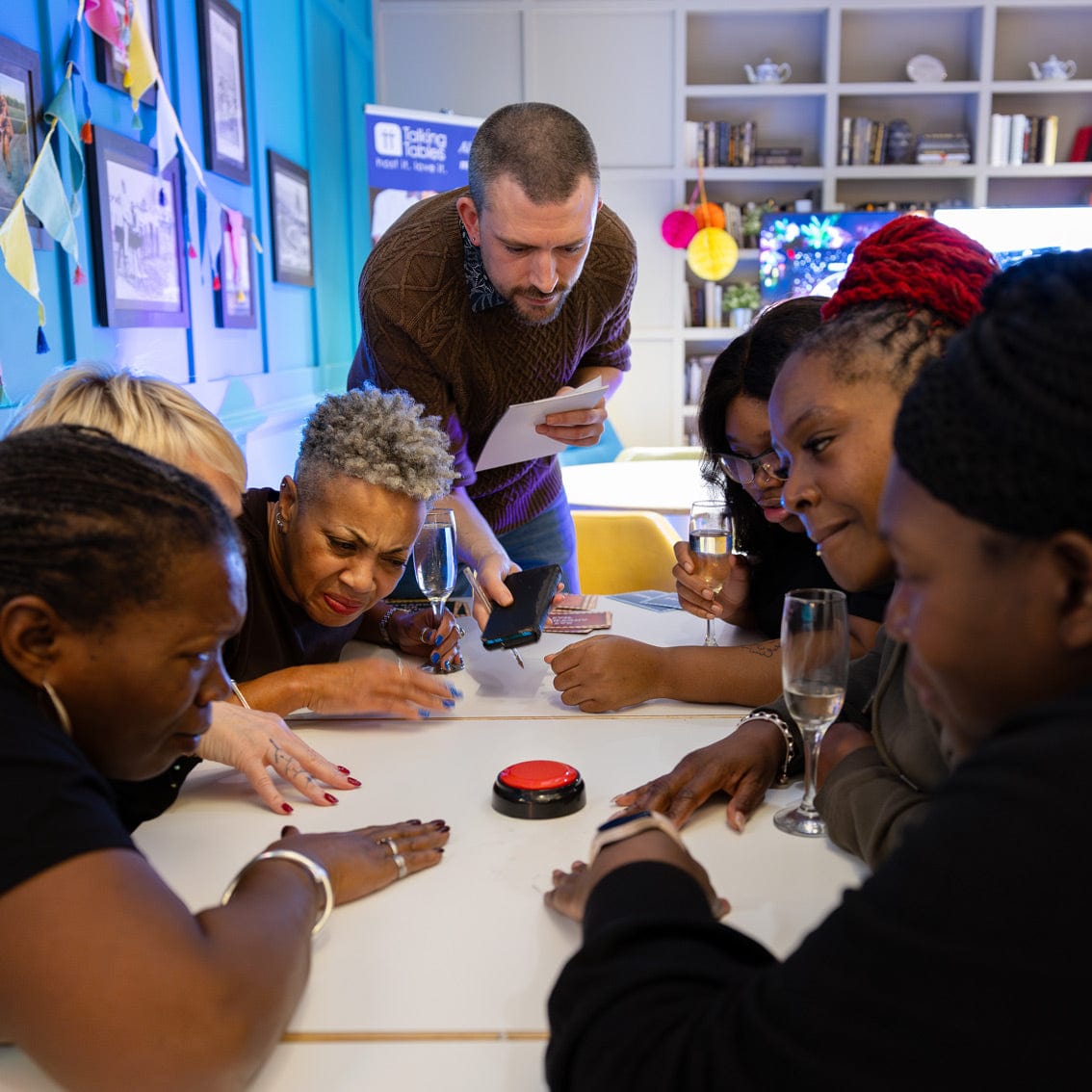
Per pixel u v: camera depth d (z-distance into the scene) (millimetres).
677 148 6844
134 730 811
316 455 1593
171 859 1098
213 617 797
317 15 5562
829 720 1151
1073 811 500
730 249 6586
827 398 1060
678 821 1158
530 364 2447
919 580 603
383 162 5383
